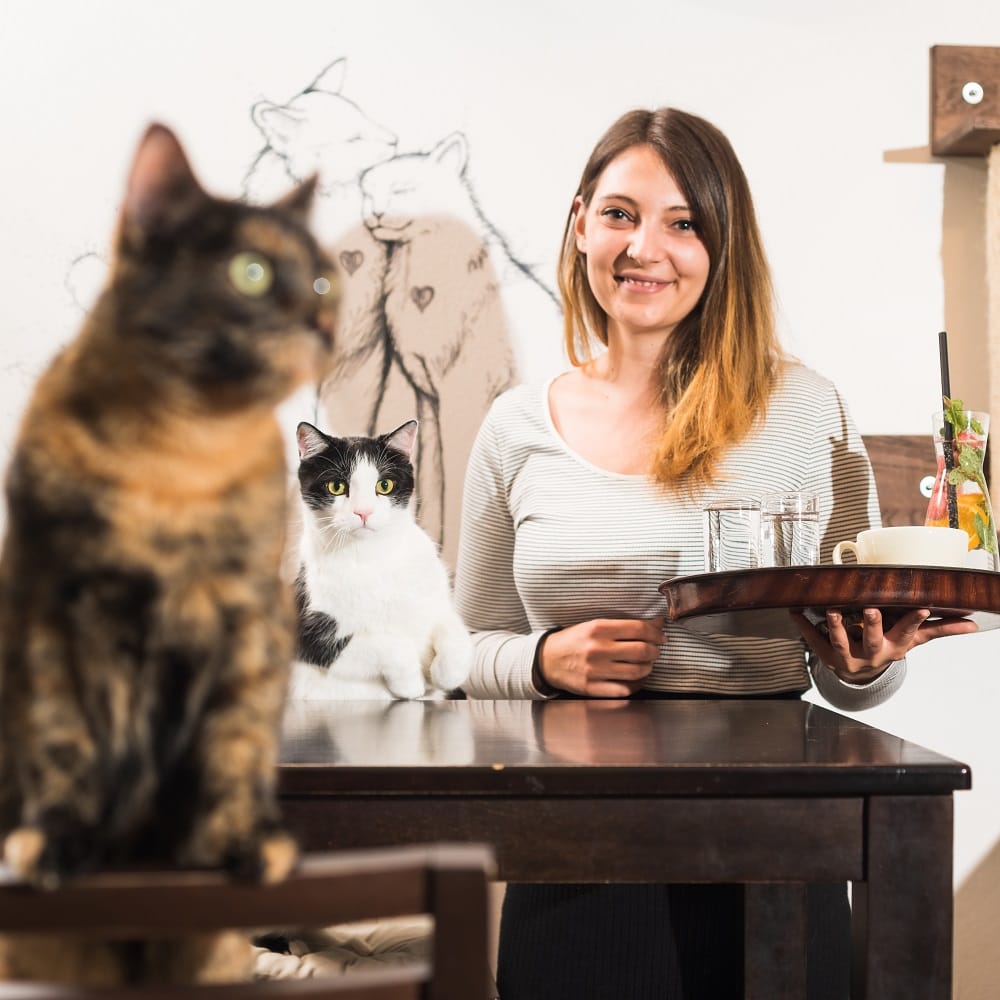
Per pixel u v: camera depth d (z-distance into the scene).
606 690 1.42
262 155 1.82
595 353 1.81
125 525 0.46
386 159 1.83
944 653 1.84
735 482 1.46
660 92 1.86
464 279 1.84
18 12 1.79
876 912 0.88
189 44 1.81
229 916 0.50
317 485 1.54
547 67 1.85
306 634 1.50
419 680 1.49
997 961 1.83
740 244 1.52
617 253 1.53
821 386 1.55
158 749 0.49
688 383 1.54
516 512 1.59
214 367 0.47
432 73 1.84
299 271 0.50
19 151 1.79
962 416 1.42
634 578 1.47
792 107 1.88
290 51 1.82
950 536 1.24
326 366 0.53
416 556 1.55
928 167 1.88
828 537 1.52
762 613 1.19
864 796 0.88
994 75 1.84
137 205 0.49
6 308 1.78
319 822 0.86
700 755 0.93
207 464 0.47
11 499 0.47
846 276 1.87
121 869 0.51
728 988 1.22
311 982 0.51
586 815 0.87
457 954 0.52
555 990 1.27
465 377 1.84
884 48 1.89
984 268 1.88
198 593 0.48
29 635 0.47
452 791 0.86
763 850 0.88
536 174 1.85
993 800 1.84
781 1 1.88
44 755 0.47
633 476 1.51
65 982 0.55
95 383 0.47
